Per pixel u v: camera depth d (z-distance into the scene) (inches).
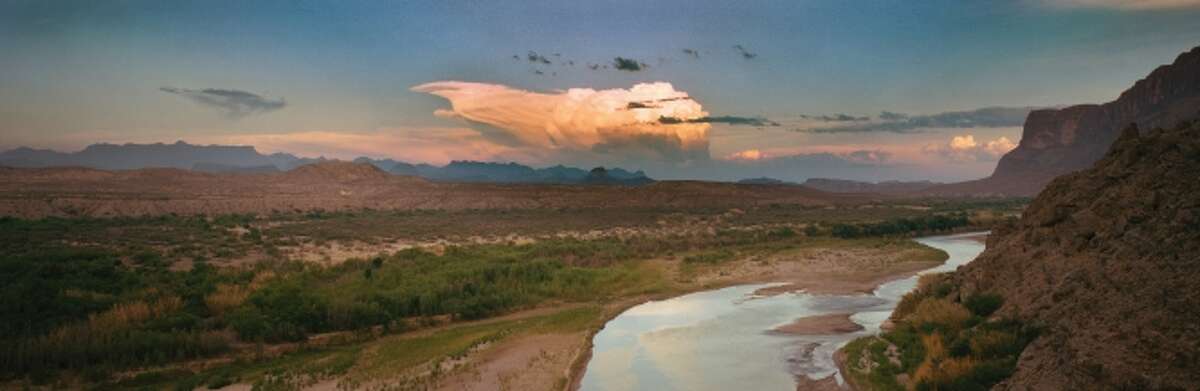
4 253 2295.8
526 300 2064.5
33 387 1170.0
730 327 1626.5
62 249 2426.2
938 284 1454.2
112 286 1784.0
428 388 1127.6
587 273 2385.6
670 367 1269.7
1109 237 1067.3
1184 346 740.7
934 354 1027.9
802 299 2018.9
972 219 4672.7
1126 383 731.4
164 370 1286.9
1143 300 846.5
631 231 4402.1
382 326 1712.6
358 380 1180.5
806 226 4471.0
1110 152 1314.0
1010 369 883.4
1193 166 1091.9
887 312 1761.8
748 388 1127.0
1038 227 1266.0
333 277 2124.8
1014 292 1159.0
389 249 3164.4
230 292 1732.3
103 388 1181.1
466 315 1891.0
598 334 1589.6
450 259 2484.0
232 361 1366.9
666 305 1993.1
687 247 3280.0
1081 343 828.0
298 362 1353.3
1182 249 906.7
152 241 2908.5
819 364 1230.9
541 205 6604.3
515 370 1238.3
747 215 5954.7
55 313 1496.1
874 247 3169.3
